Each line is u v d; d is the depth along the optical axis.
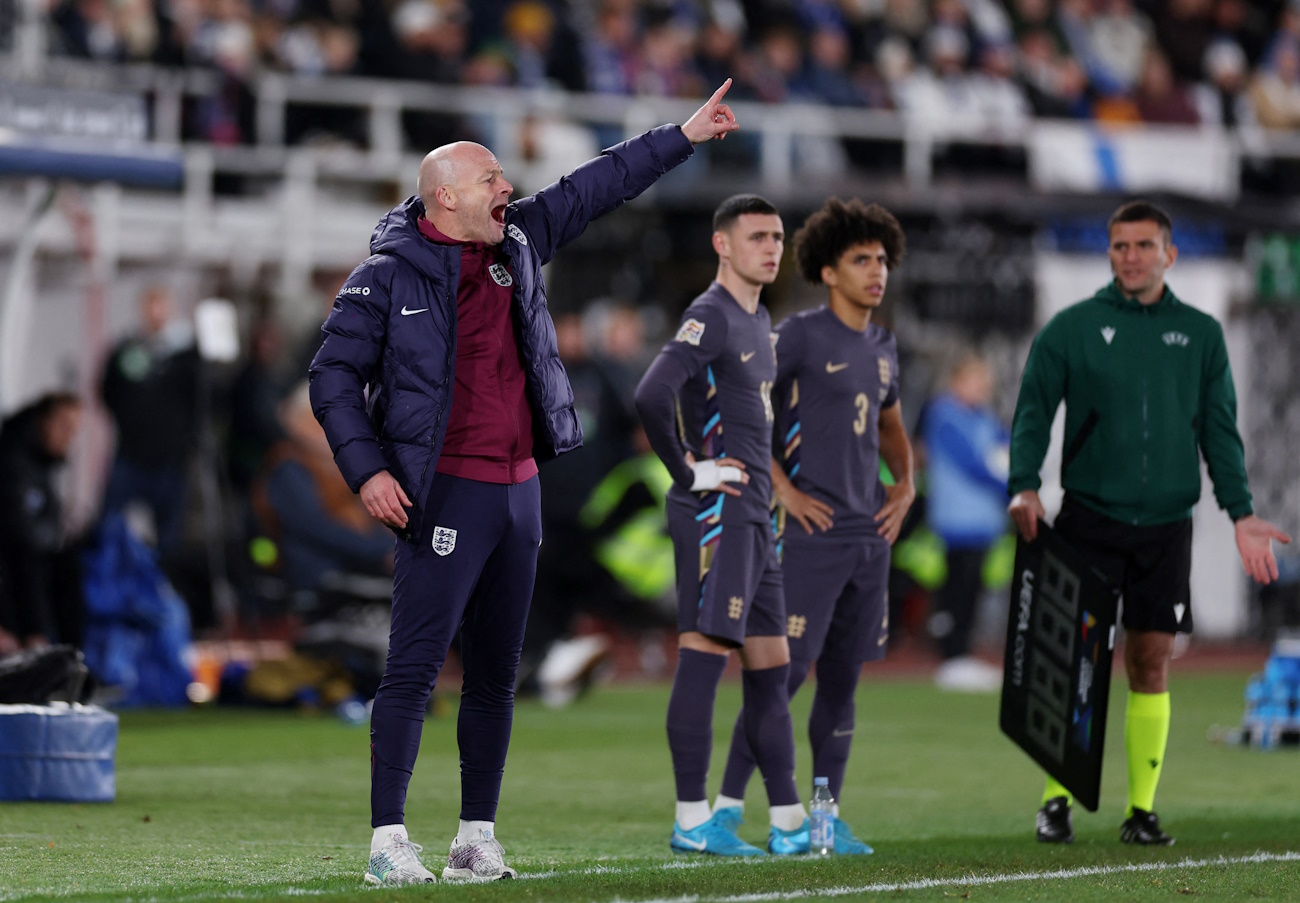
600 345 55.25
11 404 47.94
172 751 34.72
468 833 19.64
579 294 57.28
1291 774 33.06
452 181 18.70
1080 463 24.53
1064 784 23.70
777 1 68.19
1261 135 72.19
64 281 51.69
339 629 43.38
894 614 56.69
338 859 21.22
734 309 22.39
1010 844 23.70
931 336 59.19
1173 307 24.50
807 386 23.39
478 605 19.47
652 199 54.09
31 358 51.19
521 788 30.16
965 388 53.59
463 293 18.83
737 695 48.69
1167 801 29.08
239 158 54.88
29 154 36.56
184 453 47.88
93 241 50.84
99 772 26.77
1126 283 24.38
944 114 70.00
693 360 22.08
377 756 18.91
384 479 18.25
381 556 47.91
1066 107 72.50
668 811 27.22
